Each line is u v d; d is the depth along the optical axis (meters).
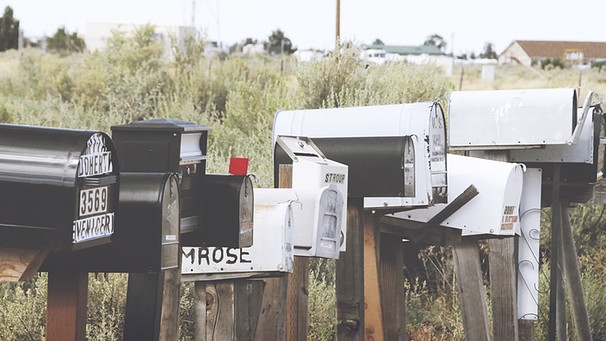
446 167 10.52
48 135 5.61
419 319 14.88
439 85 21.30
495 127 12.14
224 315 7.76
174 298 7.00
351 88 20.03
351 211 9.70
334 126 10.89
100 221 5.83
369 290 9.97
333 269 14.94
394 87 20.67
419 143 10.02
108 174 5.88
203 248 7.75
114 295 12.12
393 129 10.39
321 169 8.66
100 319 12.00
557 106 11.91
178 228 6.60
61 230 5.48
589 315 15.77
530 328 12.88
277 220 7.79
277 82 25.48
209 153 18.48
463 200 10.51
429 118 10.28
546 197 13.63
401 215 10.77
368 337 9.98
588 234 18.75
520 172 10.66
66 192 5.47
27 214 5.51
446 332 14.52
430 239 10.79
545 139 11.96
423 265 16.33
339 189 8.89
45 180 5.48
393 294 11.00
